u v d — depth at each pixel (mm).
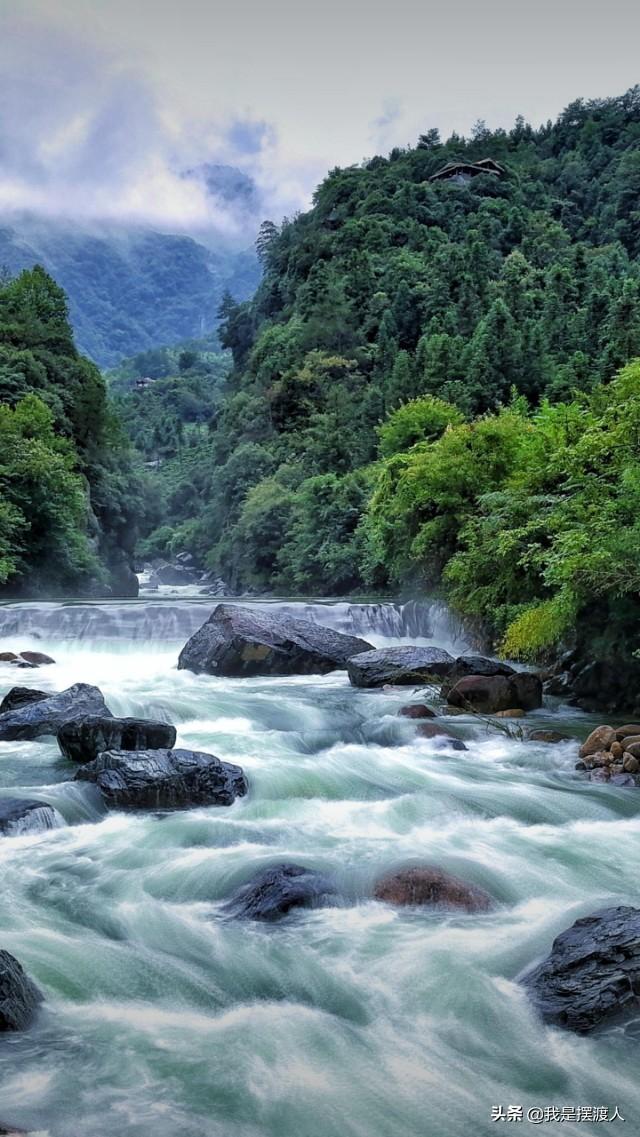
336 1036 6055
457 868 8789
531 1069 5688
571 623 16734
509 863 9055
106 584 56625
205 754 11383
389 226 133750
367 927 7625
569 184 170125
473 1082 5570
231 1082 5527
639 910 7195
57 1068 5637
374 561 43812
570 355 74562
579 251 109438
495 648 22719
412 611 27984
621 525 16078
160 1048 5887
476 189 155000
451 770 12516
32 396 53750
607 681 16891
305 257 138875
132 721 12422
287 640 21562
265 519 68188
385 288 112812
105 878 8672
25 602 31219
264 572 69188
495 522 21750
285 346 112688
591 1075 5613
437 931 7535
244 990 6660
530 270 113938
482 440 26750
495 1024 6152
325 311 107625
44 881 8578
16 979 6355
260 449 87938
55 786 11102
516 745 13891
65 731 12547
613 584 15242
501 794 11352
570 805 10945
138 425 181500
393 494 29078
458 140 185375
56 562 49250
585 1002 6168
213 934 7531
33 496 46969
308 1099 5375
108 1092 5395
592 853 9359
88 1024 6176
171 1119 5156
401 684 19156
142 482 80688
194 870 8805
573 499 18703
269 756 13031
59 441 53875
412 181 167000
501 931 7535
